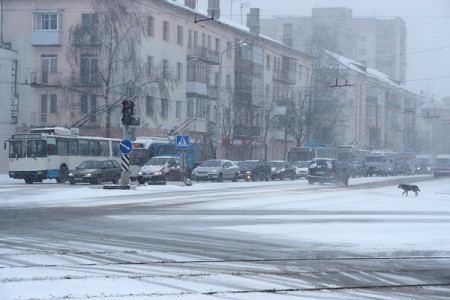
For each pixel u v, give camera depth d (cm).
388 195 4025
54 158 4978
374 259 1539
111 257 1481
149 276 1257
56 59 6725
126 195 3628
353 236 1941
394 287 1209
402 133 12562
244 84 7994
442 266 1458
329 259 1524
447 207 3097
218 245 1712
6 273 1264
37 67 6750
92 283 1180
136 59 6172
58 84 6431
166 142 5797
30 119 6744
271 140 8931
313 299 1084
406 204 3262
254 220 2347
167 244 1711
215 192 4028
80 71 6400
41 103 6744
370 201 3431
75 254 1514
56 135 5031
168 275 1271
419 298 1116
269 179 6475
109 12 6134
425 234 2008
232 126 7781
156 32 6656
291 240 1839
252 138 8012
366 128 10925
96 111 5972
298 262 1470
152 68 6419
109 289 1131
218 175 5606
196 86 7231
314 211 2764
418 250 1692
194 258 1491
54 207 2809
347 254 1609
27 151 4897
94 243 1705
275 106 8212
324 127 8938
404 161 9706
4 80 6675
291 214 2606
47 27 6738
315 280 1258
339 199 3541
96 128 6397
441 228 2169
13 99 6756
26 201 3138
